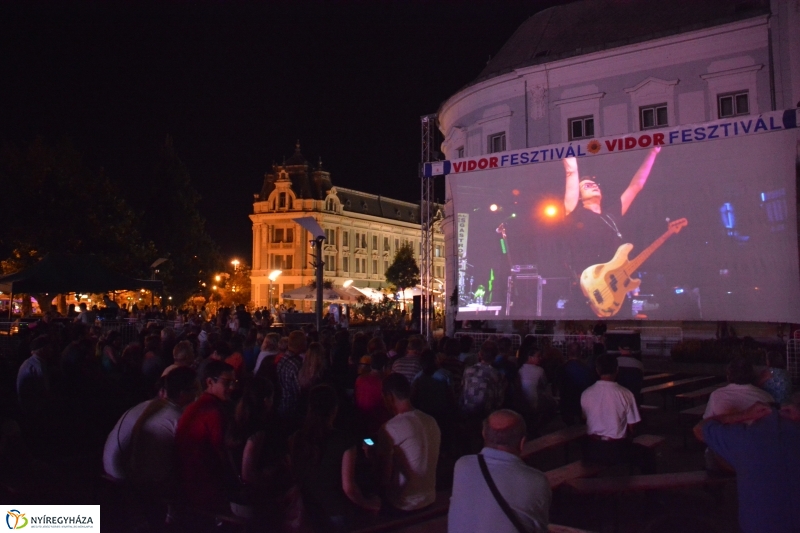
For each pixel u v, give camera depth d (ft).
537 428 27.35
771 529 11.27
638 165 47.29
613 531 18.95
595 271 48.62
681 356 51.03
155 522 16.11
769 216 42.68
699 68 67.97
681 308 45.21
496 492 10.05
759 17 64.03
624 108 72.38
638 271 47.01
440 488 21.91
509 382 28.89
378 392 21.81
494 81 81.41
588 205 49.01
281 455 16.26
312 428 14.56
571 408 28.12
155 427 15.76
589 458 20.52
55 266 57.21
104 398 27.45
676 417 36.40
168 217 149.48
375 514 14.90
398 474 16.19
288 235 247.09
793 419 11.51
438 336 70.13
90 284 58.80
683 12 74.18
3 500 17.25
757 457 11.48
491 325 75.10
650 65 70.74
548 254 50.34
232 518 14.40
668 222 46.06
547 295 50.37
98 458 24.73
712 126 43.60
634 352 39.04
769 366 22.07
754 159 43.19
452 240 86.07
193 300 188.44
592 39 78.89
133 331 61.77
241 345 29.78
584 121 75.31
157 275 133.90
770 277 42.47
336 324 85.76
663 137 45.19
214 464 15.29
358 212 265.34
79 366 28.02
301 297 121.90
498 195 52.49
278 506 15.53
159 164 150.30
